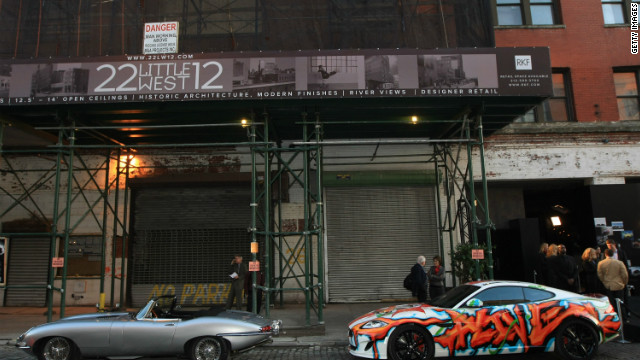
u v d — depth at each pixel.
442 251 13.34
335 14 10.84
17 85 9.45
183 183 13.51
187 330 6.89
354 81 9.37
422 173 13.84
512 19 14.84
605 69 14.46
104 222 12.32
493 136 14.02
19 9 11.13
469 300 7.05
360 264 13.53
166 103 9.73
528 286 7.25
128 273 13.28
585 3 14.77
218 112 10.37
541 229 15.82
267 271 9.41
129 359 7.02
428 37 10.77
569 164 13.93
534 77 9.49
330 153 14.02
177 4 11.25
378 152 14.09
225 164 12.82
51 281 9.38
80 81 9.43
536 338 6.82
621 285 9.02
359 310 12.09
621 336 8.27
